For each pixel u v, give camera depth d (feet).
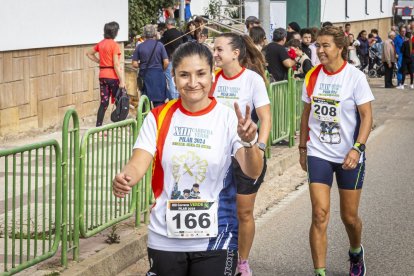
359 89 22.43
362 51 112.68
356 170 22.67
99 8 58.23
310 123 23.06
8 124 48.03
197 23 59.88
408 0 161.68
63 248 22.70
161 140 15.66
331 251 27.17
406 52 99.35
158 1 82.07
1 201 24.97
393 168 43.60
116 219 25.82
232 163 15.69
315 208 22.45
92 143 24.36
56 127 53.11
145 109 27.78
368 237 28.89
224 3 110.52
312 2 79.36
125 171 15.38
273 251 27.17
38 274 21.99
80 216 23.65
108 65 49.85
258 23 50.39
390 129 60.80
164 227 15.64
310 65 52.01
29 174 20.67
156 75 50.70
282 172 41.65
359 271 24.12
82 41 55.93
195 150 15.53
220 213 15.58
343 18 144.36
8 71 47.83
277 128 44.14
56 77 53.01
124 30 62.13
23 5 48.80
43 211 21.99
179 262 15.65
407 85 105.19
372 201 34.99
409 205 34.19
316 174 22.67
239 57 22.85
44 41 51.26
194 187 15.58
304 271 24.97
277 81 46.32
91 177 24.45
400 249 27.35
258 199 35.29
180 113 15.70
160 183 15.76
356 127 22.68
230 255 15.65
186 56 15.35
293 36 55.26
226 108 15.74
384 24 176.45
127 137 26.55
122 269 24.64
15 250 22.70
